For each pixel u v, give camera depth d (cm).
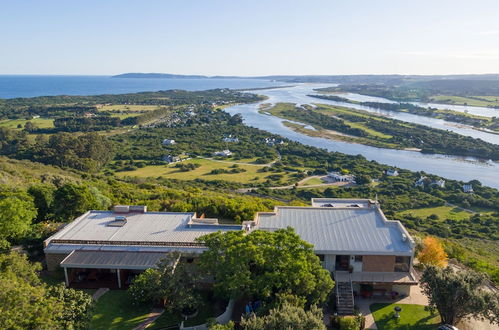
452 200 11694
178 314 3078
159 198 6462
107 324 2941
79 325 2506
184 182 12388
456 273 3156
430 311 3133
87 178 9762
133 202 5678
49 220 4669
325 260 3606
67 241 3775
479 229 9181
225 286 2900
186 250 3634
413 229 8681
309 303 2995
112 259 3484
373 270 3559
